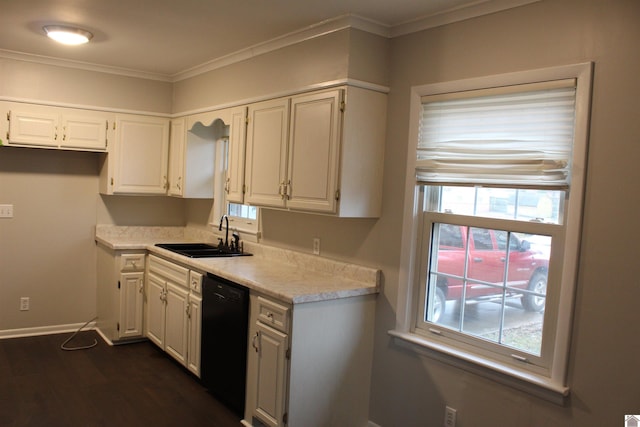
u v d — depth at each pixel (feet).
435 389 8.97
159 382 12.17
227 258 12.60
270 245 12.89
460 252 8.90
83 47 12.70
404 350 9.51
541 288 7.71
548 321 7.57
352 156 9.48
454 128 8.76
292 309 8.98
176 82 15.71
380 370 9.96
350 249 10.61
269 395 9.48
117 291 14.32
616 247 6.72
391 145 9.81
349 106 9.37
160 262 13.71
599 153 6.88
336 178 9.42
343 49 9.39
